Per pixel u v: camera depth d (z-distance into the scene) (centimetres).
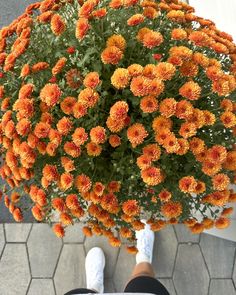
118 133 110
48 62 115
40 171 119
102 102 106
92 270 173
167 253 183
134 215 114
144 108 100
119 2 106
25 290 178
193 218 123
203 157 106
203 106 111
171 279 181
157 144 107
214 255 184
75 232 184
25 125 105
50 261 181
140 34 106
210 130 112
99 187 108
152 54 105
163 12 116
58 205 111
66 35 114
